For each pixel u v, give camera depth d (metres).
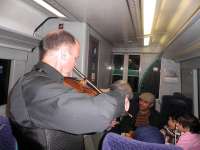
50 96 1.07
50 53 1.28
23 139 1.20
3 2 2.12
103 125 1.08
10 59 2.57
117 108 1.14
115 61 7.05
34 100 1.09
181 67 6.06
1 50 2.32
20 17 2.50
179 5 2.38
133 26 3.64
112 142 1.06
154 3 2.10
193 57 3.90
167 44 4.73
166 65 6.55
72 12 2.78
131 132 2.99
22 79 1.23
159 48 6.68
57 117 1.04
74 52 1.35
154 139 1.87
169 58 6.34
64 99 1.05
